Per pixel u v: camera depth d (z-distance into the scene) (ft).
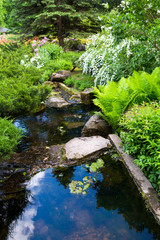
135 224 5.17
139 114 7.14
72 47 39.19
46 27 37.24
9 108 9.80
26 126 12.71
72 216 5.57
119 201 5.99
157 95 10.19
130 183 6.70
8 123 8.91
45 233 5.08
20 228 5.27
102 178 7.13
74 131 12.02
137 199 5.99
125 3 12.49
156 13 12.50
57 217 5.56
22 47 25.00
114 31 12.36
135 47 13.75
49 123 13.26
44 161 8.38
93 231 5.05
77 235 4.96
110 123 10.76
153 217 5.33
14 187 6.86
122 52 15.28
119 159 8.07
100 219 5.41
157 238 4.75
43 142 10.58
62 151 9.02
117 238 4.80
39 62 25.05
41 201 6.21
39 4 33.76
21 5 34.58
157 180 6.29
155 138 6.70
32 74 14.75
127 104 10.02
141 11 11.77
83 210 5.76
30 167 7.98
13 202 6.20
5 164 7.98
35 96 11.57
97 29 38.55
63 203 6.06
